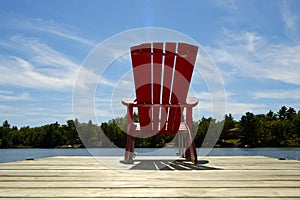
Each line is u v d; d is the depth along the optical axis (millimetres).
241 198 1939
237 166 4078
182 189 2254
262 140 38094
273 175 3066
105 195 2035
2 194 2064
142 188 2303
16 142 42031
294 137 39594
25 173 3271
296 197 1969
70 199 1918
